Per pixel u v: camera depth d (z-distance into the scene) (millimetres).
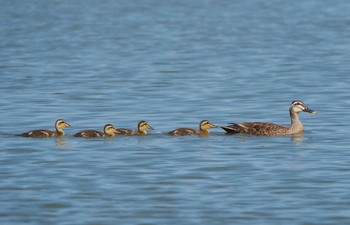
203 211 18344
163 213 18250
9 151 23141
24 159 22328
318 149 23328
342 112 28797
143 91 33469
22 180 20469
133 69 40500
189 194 19438
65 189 19781
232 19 68688
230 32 58906
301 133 25469
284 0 85000
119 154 22781
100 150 23234
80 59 44562
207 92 33062
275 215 18094
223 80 36375
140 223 17734
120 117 28141
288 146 23719
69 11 75812
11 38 55625
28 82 36094
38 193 19516
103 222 17781
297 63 41812
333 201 18859
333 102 30688
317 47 48875
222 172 21078
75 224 17672
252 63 42219
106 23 66062
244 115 28531
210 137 24859
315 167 21453
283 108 29703
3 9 77500
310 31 58125
